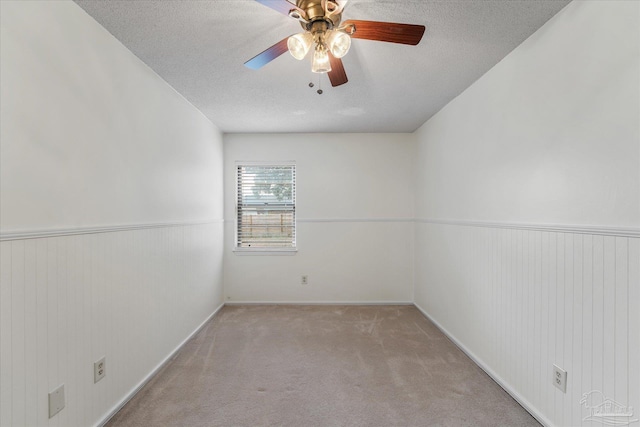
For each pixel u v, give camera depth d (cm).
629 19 141
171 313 276
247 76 261
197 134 341
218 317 383
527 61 207
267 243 449
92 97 182
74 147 168
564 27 176
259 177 449
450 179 324
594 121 158
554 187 184
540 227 192
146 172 238
